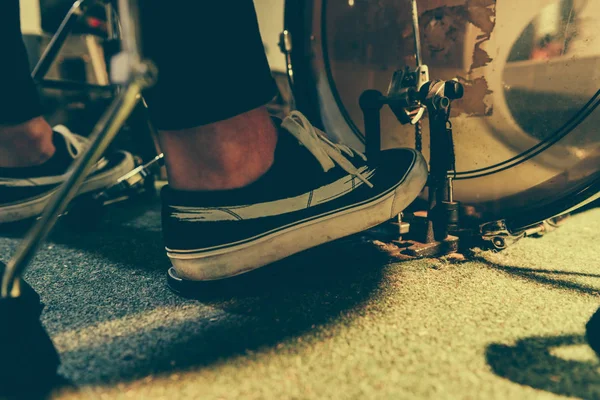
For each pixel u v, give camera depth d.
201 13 0.44
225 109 0.47
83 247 0.72
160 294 0.53
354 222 0.55
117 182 0.80
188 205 0.50
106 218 0.92
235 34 0.46
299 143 0.53
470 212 0.63
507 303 0.48
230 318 0.47
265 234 0.51
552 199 0.56
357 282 0.54
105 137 0.36
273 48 1.20
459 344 0.42
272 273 0.54
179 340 0.43
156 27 0.43
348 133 0.72
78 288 0.55
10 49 0.66
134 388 0.37
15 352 0.37
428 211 0.61
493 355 0.40
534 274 0.56
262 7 1.12
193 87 0.45
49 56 0.77
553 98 0.53
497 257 0.61
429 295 0.50
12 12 0.64
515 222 0.59
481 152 0.59
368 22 0.66
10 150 0.73
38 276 0.59
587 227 0.76
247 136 0.49
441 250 0.61
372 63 0.67
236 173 0.50
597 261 0.60
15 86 0.69
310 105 0.76
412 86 0.56
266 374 0.39
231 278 0.52
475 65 0.57
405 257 0.59
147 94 0.46
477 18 0.56
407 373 0.38
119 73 0.35
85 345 0.43
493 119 0.57
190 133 0.48
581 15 0.50
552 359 0.40
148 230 0.82
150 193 1.11
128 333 0.45
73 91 1.18
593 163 0.53
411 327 0.44
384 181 0.56
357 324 0.45
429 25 0.60
